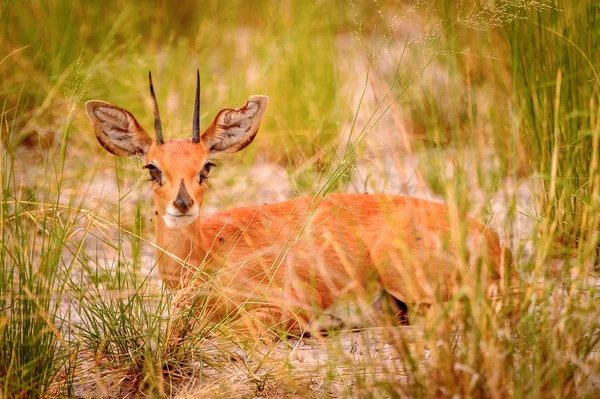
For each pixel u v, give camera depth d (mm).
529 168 11469
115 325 8695
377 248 9953
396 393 7387
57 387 8164
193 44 19688
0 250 8305
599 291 8578
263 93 16359
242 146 10672
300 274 10047
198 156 9781
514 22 11508
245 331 9438
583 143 10570
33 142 15281
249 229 10383
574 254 9734
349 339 9242
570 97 10883
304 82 16578
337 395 7961
